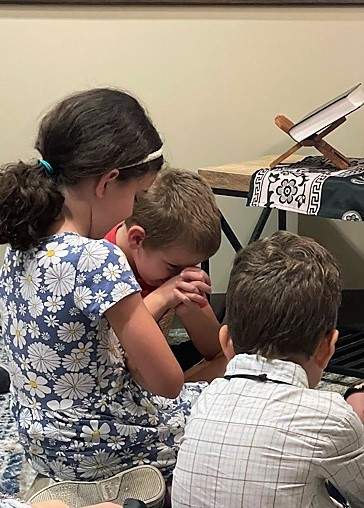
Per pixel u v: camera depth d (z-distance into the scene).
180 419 1.37
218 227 1.47
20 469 1.63
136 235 1.45
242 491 1.03
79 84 2.46
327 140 2.57
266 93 2.53
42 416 1.29
